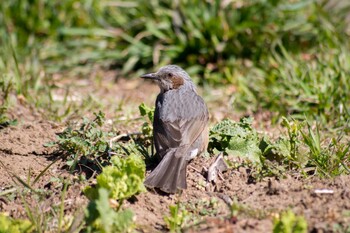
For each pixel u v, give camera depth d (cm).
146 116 1339
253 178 1042
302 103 1447
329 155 1073
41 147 1180
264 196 972
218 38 1762
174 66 1323
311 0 1780
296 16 1792
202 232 848
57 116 1357
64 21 1897
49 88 1522
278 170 1042
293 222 786
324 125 1339
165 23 1789
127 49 1816
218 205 958
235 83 1656
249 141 1121
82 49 1870
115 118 1382
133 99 1605
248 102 1529
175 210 885
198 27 1769
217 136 1172
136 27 1845
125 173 938
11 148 1165
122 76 1789
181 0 1791
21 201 974
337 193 945
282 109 1442
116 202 917
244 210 899
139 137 1217
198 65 1769
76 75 1797
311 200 934
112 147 1112
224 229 852
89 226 842
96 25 1888
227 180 1045
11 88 1473
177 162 1038
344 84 1445
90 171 1071
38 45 1855
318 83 1473
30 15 1892
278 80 1576
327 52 1667
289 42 1759
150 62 1819
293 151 1093
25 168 1092
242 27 1741
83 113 1412
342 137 1199
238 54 1753
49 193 984
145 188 970
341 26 1794
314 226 837
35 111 1411
